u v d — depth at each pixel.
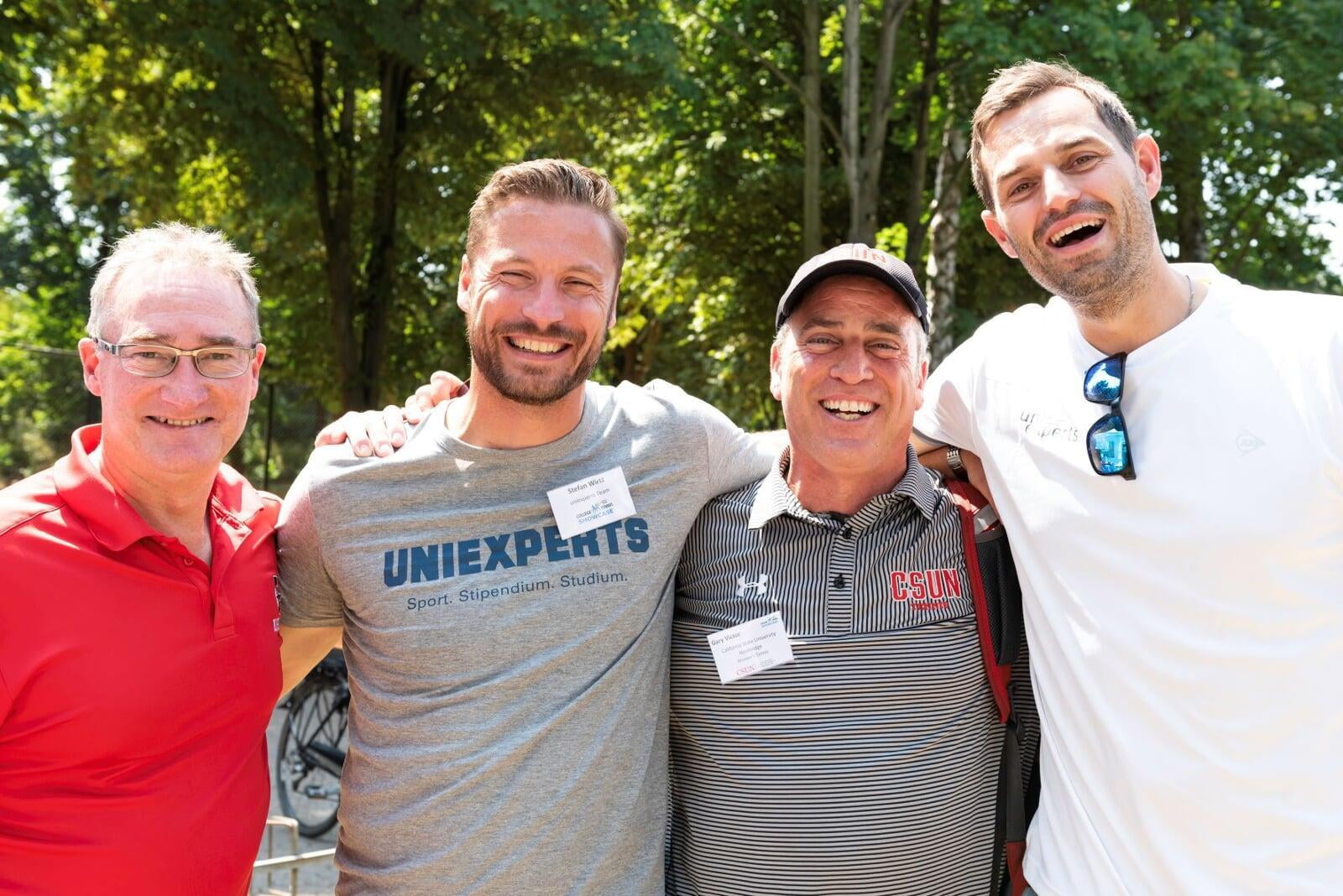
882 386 2.68
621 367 26.66
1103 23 10.40
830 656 2.60
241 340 2.38
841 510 2.79
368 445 2.65
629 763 2.50
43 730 2.12
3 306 28.00
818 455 2.70
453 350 17.05
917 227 13.69
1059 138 2.46
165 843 2.22
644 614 2.58
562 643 2.48
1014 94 2.58
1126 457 2.38
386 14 11.29
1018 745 2.70
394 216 14.84
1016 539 2.65
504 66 13.37
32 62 11.38
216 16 11.28
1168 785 2.32
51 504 2.25
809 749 2.56
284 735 6.88
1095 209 2.42
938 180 12.68
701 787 2.65
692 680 2.70
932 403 2.96
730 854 2.58
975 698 2.66
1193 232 14.36
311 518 2.57
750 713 2.60
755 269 16.23
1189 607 2.31
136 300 2.29
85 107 13.71
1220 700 2.27
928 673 2.60
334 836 6.47
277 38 13.20
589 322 2.57
